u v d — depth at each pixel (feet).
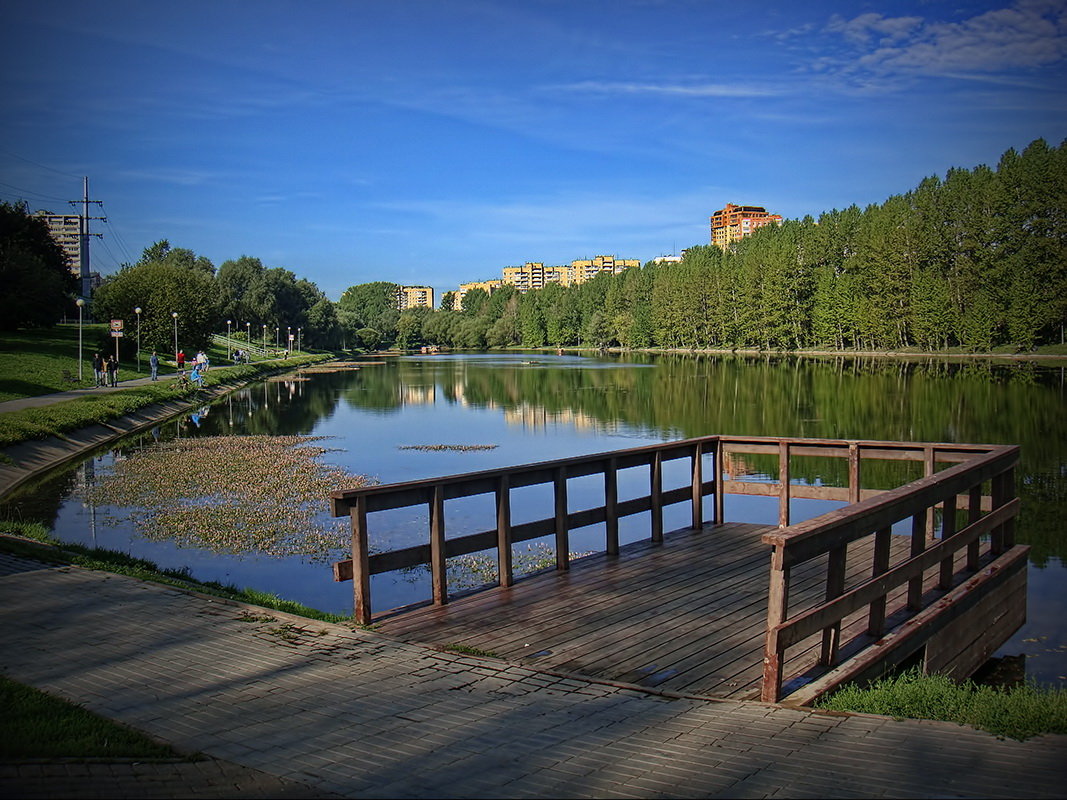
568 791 13.51
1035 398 135.64
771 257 323.78
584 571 32.04
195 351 260.01
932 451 34.94
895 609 25.23
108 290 237.86
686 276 382.01
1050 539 48.01
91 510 58.34
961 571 29.55
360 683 19.70
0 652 21.70
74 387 138.31
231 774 14.23
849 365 240.53
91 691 18.78
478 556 45.03
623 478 72.08
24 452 77.82
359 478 72.18
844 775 13.79
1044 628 32.65
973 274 248.32
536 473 31.07
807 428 106.32
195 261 485.15
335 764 14.76
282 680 19.83
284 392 185.26
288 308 423.64
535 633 24.63
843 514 20.11
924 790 13.01
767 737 15.94
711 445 39.88
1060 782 13.26
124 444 96.73
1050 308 227.20
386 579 40.60
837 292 295.28
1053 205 227.81
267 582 40.24
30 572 30.89
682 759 14.87
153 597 27.45
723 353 360.89
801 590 28.63
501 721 17.19
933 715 17.38
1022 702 17.28
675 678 20.89
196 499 62.49
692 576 31.04
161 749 15.10
